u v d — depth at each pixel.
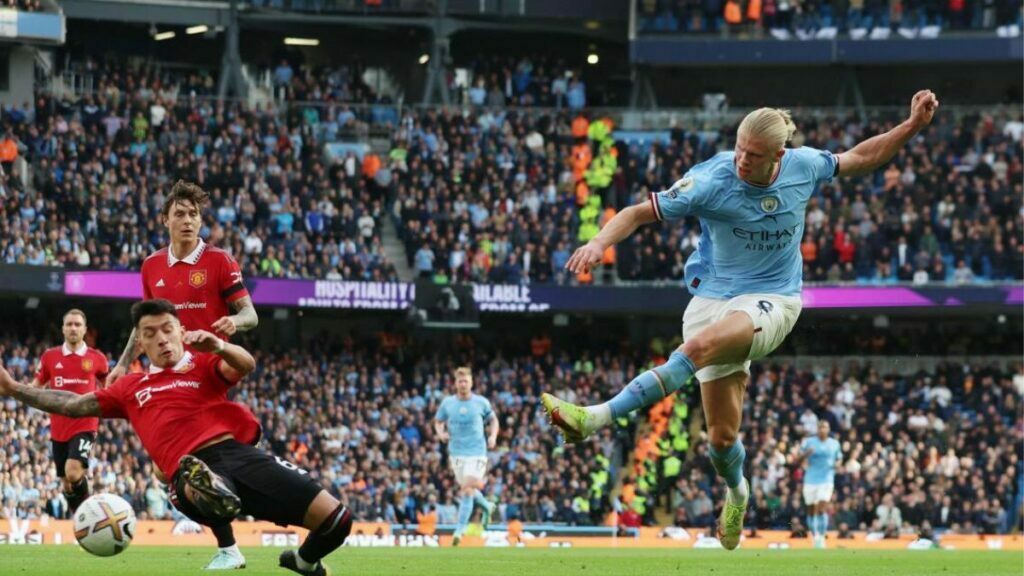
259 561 16.92
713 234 12.43
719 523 14.15
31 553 19.16
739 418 13.08
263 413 41.56
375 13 52.00
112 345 45.66
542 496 40.31
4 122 44.31
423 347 49.28
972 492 40.91
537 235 47.66
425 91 51.88
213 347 10.00
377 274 45.75
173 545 28.09
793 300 12.36
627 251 47.88
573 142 50.62
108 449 36.84
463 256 46.91
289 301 44.53
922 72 56.22
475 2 53.06
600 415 10.99
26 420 35.94
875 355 48.50
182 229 13.73
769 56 51.75
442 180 48.59
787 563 19.88
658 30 52.22
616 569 16.78
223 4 50.44
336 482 39.53
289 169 47.59
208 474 9.57
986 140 50.06
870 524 40.34
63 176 44.06
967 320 50.69
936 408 45.03
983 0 51.50
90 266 42.28
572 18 53.62
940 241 47.97
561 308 46.91
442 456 42.34
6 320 45.03
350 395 43.44
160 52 53.78
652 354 48.91
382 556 20.84
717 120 51.22
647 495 41.81
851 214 48.12
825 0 52.19
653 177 49.47
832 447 33.44
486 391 45.25
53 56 50.53
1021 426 44.12
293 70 54.44
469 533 36.41
